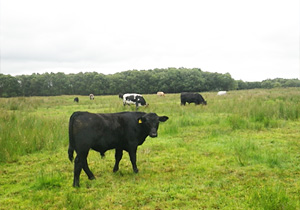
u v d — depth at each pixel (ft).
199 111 52.49
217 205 14.19
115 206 14.46
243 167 20.26
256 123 36.65
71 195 15.49
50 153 26.07
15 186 17.79
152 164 21.99
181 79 280.10
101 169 20.93
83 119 16.97
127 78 288.30
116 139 18.54
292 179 17.57
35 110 64.59
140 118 18.94
